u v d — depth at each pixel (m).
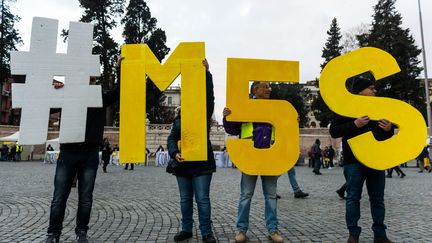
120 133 4.49
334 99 4.38
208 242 4.26
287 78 4.57
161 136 42.44
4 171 17.27
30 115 4.22
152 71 4.59
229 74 4.50
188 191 4.53
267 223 4.48
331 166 26.28
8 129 40.66
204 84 4.54
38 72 4.29
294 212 6.49
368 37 46.88
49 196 8.31
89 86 4.32
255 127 4.64
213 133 41.59
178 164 4.48
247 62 4.54
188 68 4.57
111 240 4.43
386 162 4.07
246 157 4.39
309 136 40.53
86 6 47.22
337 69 4.43
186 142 4.43
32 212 6.28
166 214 6.20
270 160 4.40
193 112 4.48
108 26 48.19
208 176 4.45
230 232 4.93
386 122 4.19
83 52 4.41
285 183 12.48
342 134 4.38
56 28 4.40
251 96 4.95
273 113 4.47
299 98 55.94
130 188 10.39
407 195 9.36
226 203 7.61
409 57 48.50
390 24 49.16
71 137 4.15
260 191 9.64
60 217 4.10
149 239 4.48
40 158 38.25
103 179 13.54
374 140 4.11
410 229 5.18
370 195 4.32
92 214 6.17
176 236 4.38
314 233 4.83
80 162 4.20
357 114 4.32
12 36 50.38
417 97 48.09
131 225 5.30
